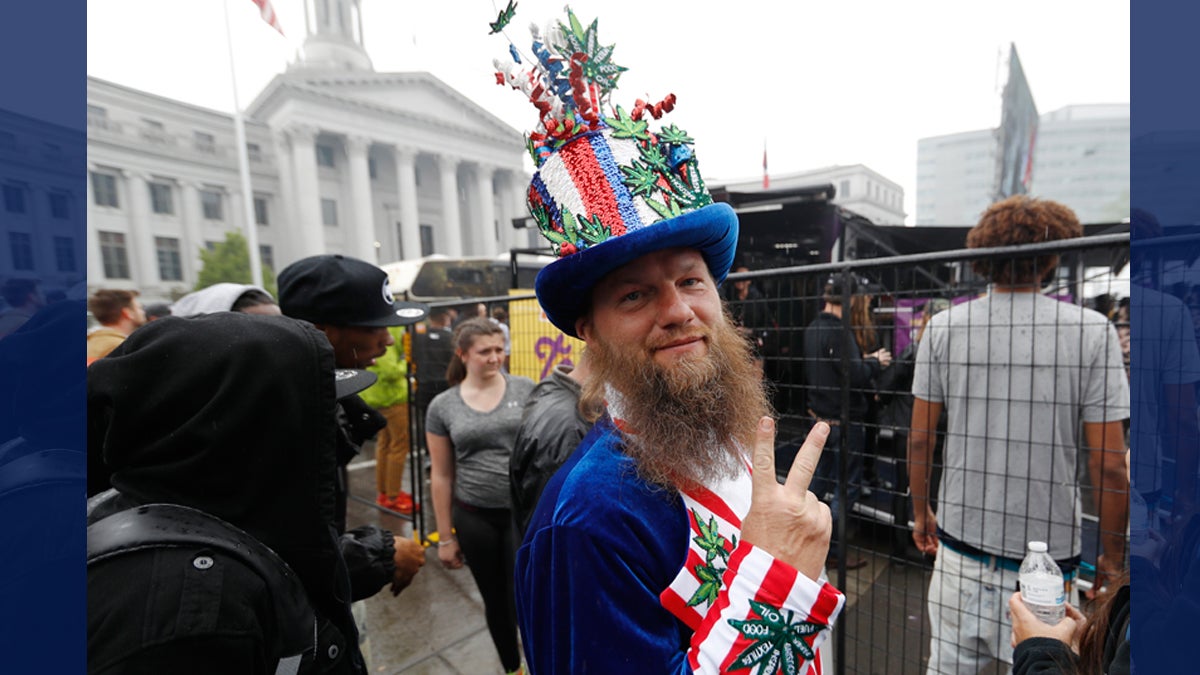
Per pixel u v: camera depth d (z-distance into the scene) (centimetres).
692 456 86
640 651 77
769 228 454
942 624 205
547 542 86
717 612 74
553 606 82
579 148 93
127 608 71
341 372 155
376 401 471
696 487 88
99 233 2694
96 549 75
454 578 371
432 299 1023
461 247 3781
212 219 2994
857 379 311
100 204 2698
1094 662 93
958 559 199
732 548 86
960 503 198
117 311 344
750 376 100
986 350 191
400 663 288
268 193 3139
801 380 292
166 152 2841
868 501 348
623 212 88
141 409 84
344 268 187
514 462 189
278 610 84
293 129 3025
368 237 3316
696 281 94
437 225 3788
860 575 338
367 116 3228
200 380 85
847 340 214
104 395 83
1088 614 104
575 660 78
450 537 275
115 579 73
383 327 192
